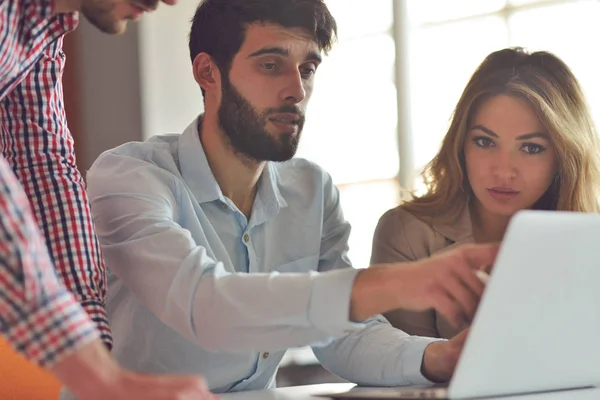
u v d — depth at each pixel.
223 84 1.38
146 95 3.59
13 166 1.22
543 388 0.92
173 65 3.66
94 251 1.20
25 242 0.70
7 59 0.97
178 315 1.06
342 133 3.65
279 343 1.00
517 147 1.50
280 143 1.37
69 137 1.28
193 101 3.69
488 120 1.50
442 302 0.91
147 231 1.17
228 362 1.36
